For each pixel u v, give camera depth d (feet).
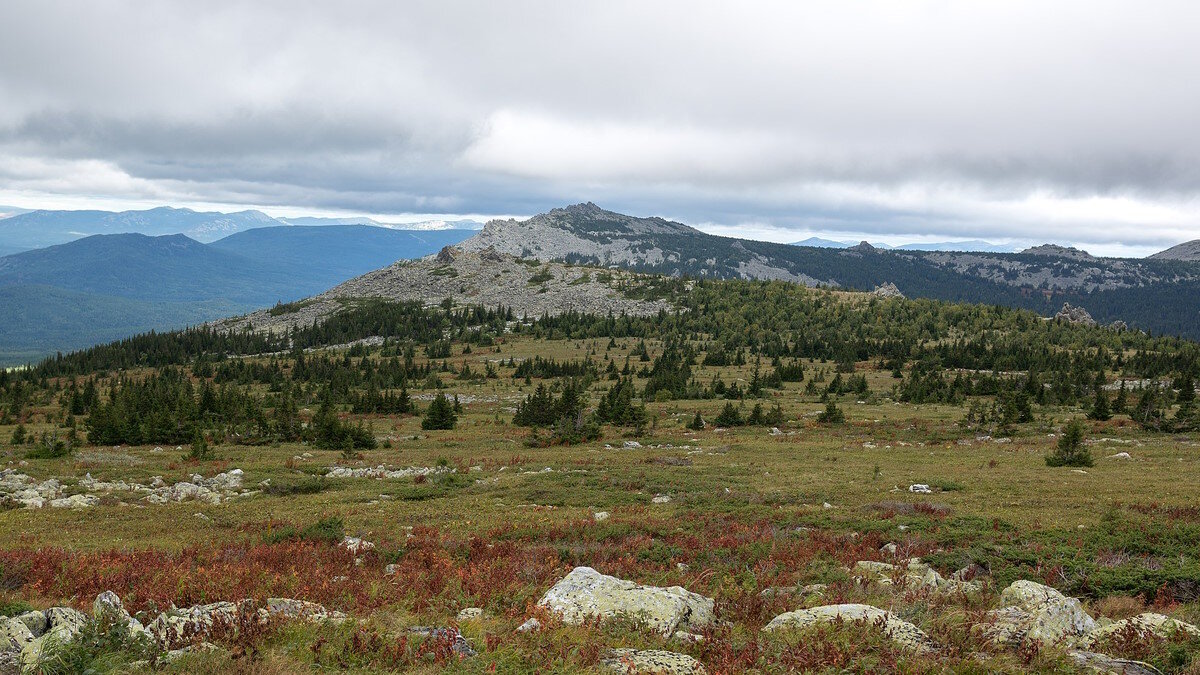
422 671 35.91
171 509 123.95
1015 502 113.80
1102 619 49.08
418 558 75.36
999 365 613.11
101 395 526.98
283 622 42.34
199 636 39.52
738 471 164.35
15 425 343.87
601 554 77.97
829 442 242.17
